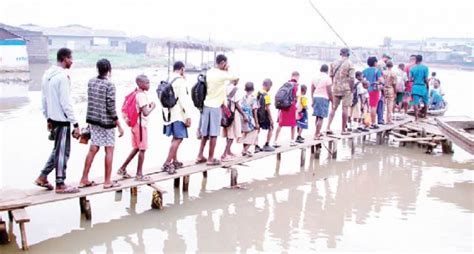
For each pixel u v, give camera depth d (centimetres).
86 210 798
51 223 782
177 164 946
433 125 1515
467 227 813
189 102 897
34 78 3497
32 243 704
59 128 734
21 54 3678
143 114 831
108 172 792
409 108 1761
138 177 852
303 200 939
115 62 5516
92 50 6962
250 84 1039
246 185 1029
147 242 722
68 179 988
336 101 1324
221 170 1141
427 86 1593
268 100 1070
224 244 724
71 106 731
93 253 679
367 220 838
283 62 7344
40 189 771
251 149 1211
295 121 1180
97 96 755
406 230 794
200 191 977
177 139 902
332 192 995
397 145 1491
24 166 1101
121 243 715
